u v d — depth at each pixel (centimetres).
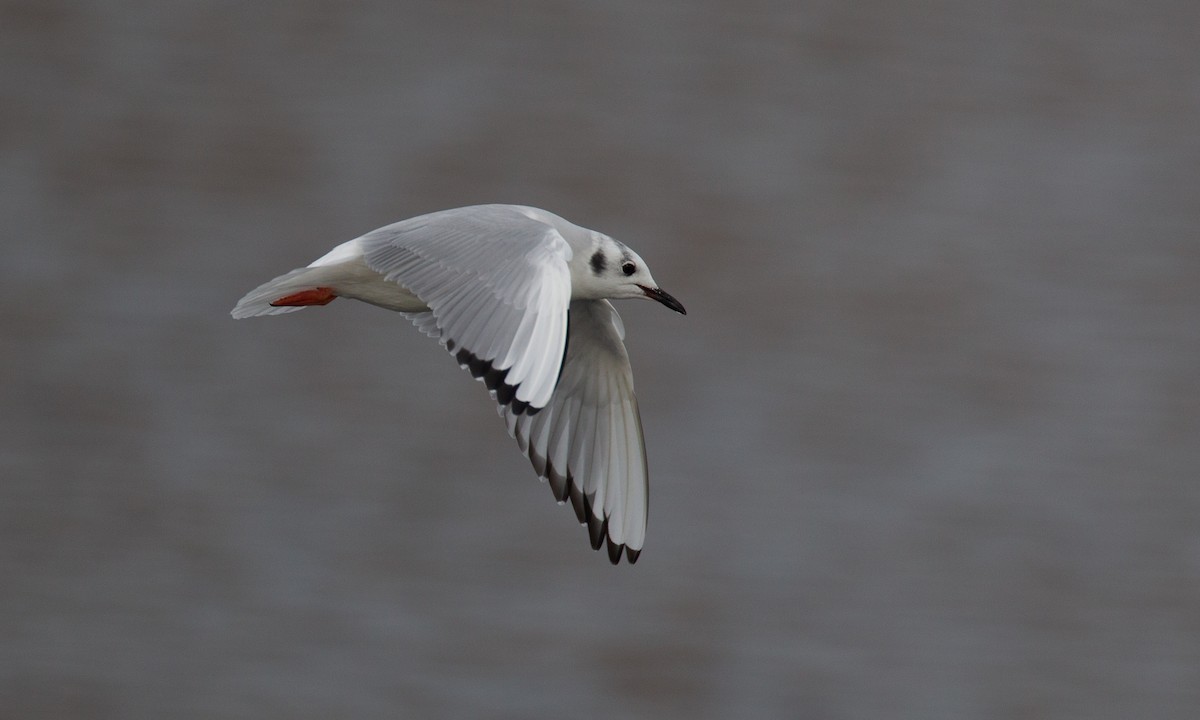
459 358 891
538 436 1145
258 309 1030
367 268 1010
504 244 927
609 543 1146
